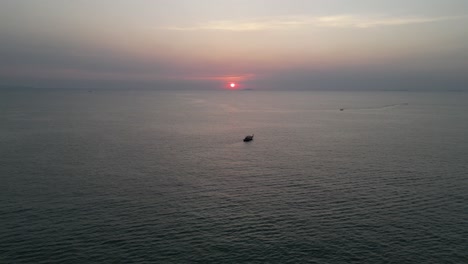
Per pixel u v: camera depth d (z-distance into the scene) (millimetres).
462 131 161500
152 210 65188
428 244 53531
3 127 164000
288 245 53500
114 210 64875
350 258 50344
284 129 171875
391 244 53625
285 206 67375
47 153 108500
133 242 53906
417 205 67500
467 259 49719
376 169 91938
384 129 169375
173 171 90438
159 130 163750
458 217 62062
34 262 48344
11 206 65750
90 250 51500
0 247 51656
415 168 92688
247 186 78812
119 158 103688
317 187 77938
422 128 172750
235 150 118312
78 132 152250
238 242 54375
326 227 58938
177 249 52281
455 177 84375
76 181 80750
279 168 93875
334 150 117250
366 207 66625
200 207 66812
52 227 57906
